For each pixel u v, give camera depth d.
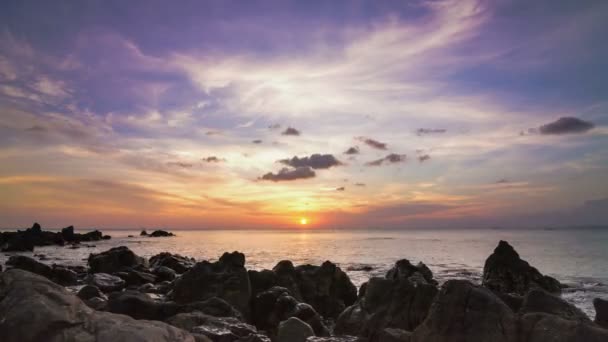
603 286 34.25
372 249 87.44
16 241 77.94
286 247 97.19
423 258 62.84
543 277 31.59
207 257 66.81
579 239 138.00
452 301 12.57
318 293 25.97
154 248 91.06
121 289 29.31
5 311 8.38
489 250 81.88
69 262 54.66
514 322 11.62
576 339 10.30
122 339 8.24
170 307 18.02
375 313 17.45
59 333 8.09
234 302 22.00
